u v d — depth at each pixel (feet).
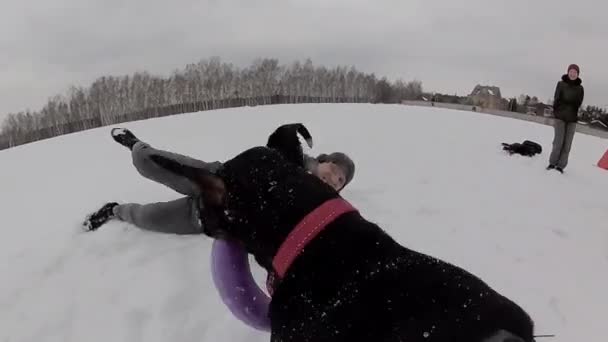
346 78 155.63
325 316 5.65
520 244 14.90
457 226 15.84
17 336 10.57
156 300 11.39
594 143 41.73
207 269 12.57
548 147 32.73
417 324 5.41
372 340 5.52
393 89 162.20
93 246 13.93
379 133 33.37
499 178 22.17
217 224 6.33
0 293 12.01
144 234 14.49
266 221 5.98
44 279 12.52
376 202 17.57
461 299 5.49
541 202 19.06
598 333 10.94
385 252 5.88
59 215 17.22
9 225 16.80
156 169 11.87
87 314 11.12
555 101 24.88
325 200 6.02
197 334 10.30
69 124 127.44
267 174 6.17
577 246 15.14
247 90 143.43
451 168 23.50
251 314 7.59
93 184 21.40
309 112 47.14
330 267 5.75
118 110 131.75
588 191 21.48
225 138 31.48
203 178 6.18
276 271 6.08
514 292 12.25
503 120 49.03
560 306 11.85
